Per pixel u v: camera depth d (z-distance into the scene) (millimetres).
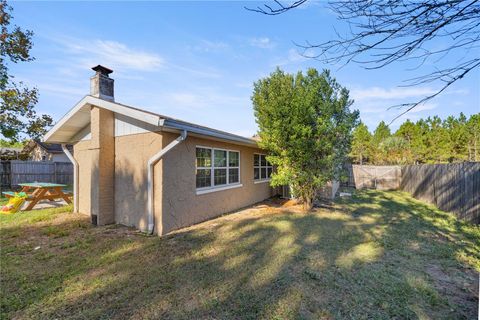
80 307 2844
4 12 13250
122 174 6691
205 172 7387
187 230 6094
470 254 4523
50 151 21656
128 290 3191
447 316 2688
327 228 6141
